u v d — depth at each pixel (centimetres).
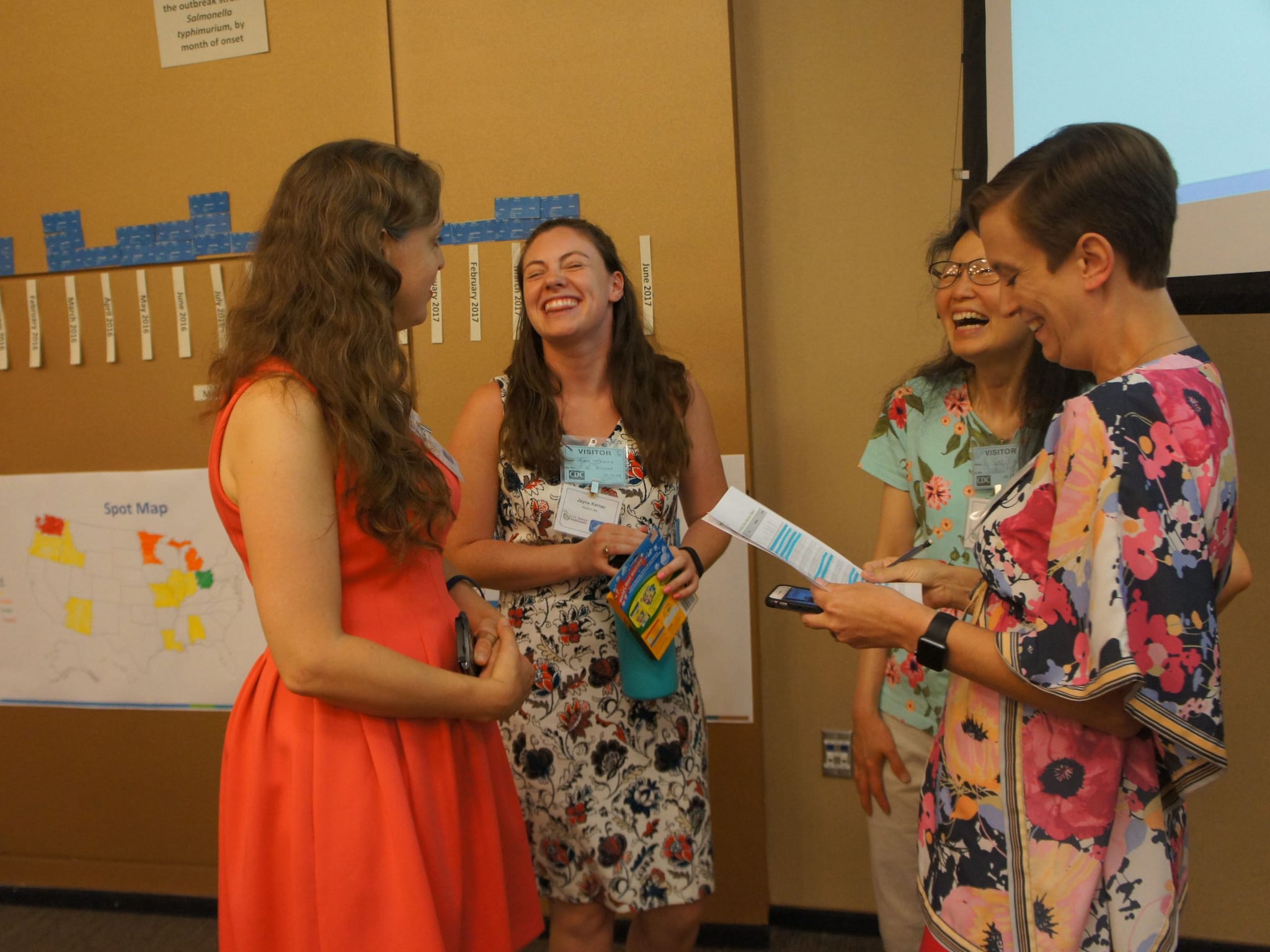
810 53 217
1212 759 79
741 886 221
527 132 212
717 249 206
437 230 114
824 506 226
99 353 240
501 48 212
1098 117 166
